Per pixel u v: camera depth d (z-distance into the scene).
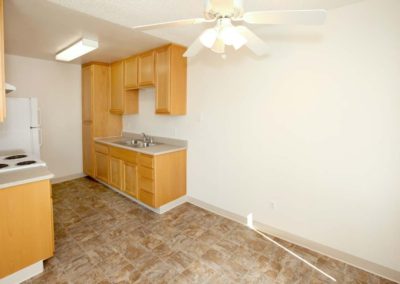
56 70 3.96
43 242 1.87
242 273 1.93
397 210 1.80
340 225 2.08
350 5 1.88
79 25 2.32
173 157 3.13
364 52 1.84
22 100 3.06
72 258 2.08
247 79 2.57
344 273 1.94
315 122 2.13
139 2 1.84
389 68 1.75
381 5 1.75
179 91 3.11
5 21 2.21
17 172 1.94
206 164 3.09
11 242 1.71
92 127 4.04
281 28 2.26
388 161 1.81
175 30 2.47
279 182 2.43
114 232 2.54
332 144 2.06
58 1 1.83
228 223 2.78
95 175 4.12
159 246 2.29
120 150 3.45
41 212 1.85
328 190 2.12
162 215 2.97
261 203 2.59
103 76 4.04
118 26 2.35
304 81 2.16
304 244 2.31
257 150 2.57
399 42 1.70
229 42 1.47
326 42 2.02
